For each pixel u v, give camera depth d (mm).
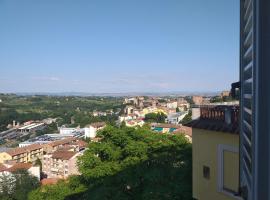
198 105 8555
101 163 17188
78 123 197000
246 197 3529
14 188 60531
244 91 3746
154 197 12227
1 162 97562
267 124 2561
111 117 194375
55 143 120500
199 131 8391
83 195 16984
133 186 14516
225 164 7445
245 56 3607
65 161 90625
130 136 17781
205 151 8172
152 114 157625
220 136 7562
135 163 15547
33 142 140875
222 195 7480
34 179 63406
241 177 4090
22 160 108125
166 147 16531
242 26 3959
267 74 2559
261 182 2588
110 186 14953
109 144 17781
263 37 2564
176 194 12156
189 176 12953
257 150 2605
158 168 14023
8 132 189375
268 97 2553
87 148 18438
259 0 2568
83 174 17109
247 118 3471
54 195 18016
